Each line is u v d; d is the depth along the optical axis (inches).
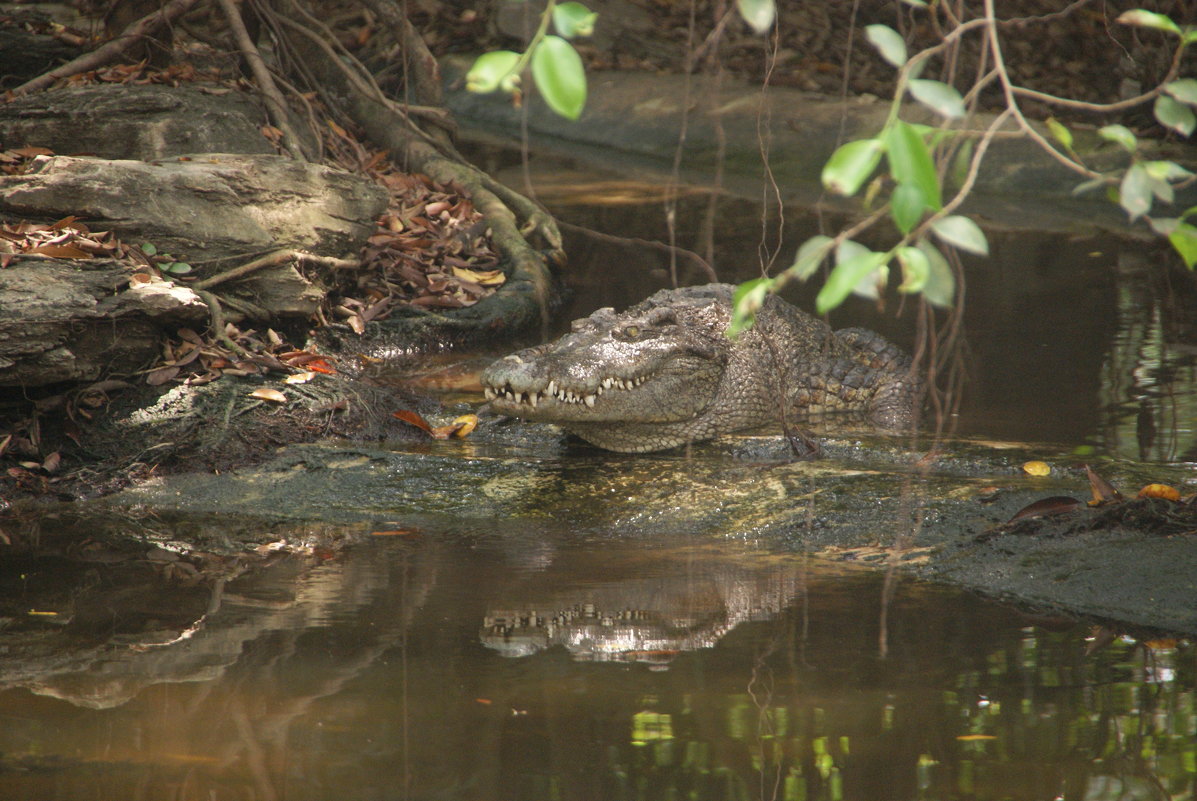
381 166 743.7
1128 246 719.1
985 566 310.8
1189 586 284.2
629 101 1142.3
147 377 438.3
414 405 474.9
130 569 324.8
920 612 283.9
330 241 557.6
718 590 303.6
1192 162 837.2
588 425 422.6
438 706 230.8
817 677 243.6
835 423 452.4
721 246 741.9
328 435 437.1
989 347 533.3
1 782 198.7
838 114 1019.3
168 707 231.0
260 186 529.7
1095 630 269.7
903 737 215.0
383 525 369.4
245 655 259.1
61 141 597.3
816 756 207.3
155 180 492.1
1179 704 227.0
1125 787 194.5
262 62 701.9
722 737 215.6
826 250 126.0
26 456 410.0
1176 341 533.0
